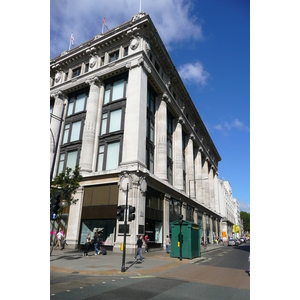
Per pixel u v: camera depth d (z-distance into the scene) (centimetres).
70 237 2147
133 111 2223
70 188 1752
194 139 4116
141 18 2467
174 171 3203
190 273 1154
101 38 2728
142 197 2009
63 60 3023
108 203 2078
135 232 1872
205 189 4859
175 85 3403
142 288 808
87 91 2811
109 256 1655
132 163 2042
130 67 2397
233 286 883
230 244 4562
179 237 1647
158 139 2750
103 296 686
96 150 2434
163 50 2838
